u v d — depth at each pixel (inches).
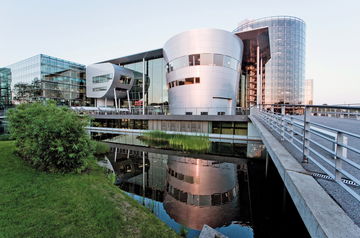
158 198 281.3
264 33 1010.7
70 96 1732.3
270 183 346.6
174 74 1039.0
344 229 68.8
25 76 1708.9
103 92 1547.7
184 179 366.9
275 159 179.9
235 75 1026.1
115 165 454.9
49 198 185.9
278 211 246.2
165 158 517.0
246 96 1540.4
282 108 270.2
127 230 146.9
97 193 206.7
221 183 346.6
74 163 276.5
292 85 2057.1
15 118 350.3
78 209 169.5
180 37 1000.2
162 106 1291.8
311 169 132.4
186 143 626.2
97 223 151.3
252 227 208.8
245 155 535.5
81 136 279.1
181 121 814.5
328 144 232.5
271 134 299.0
